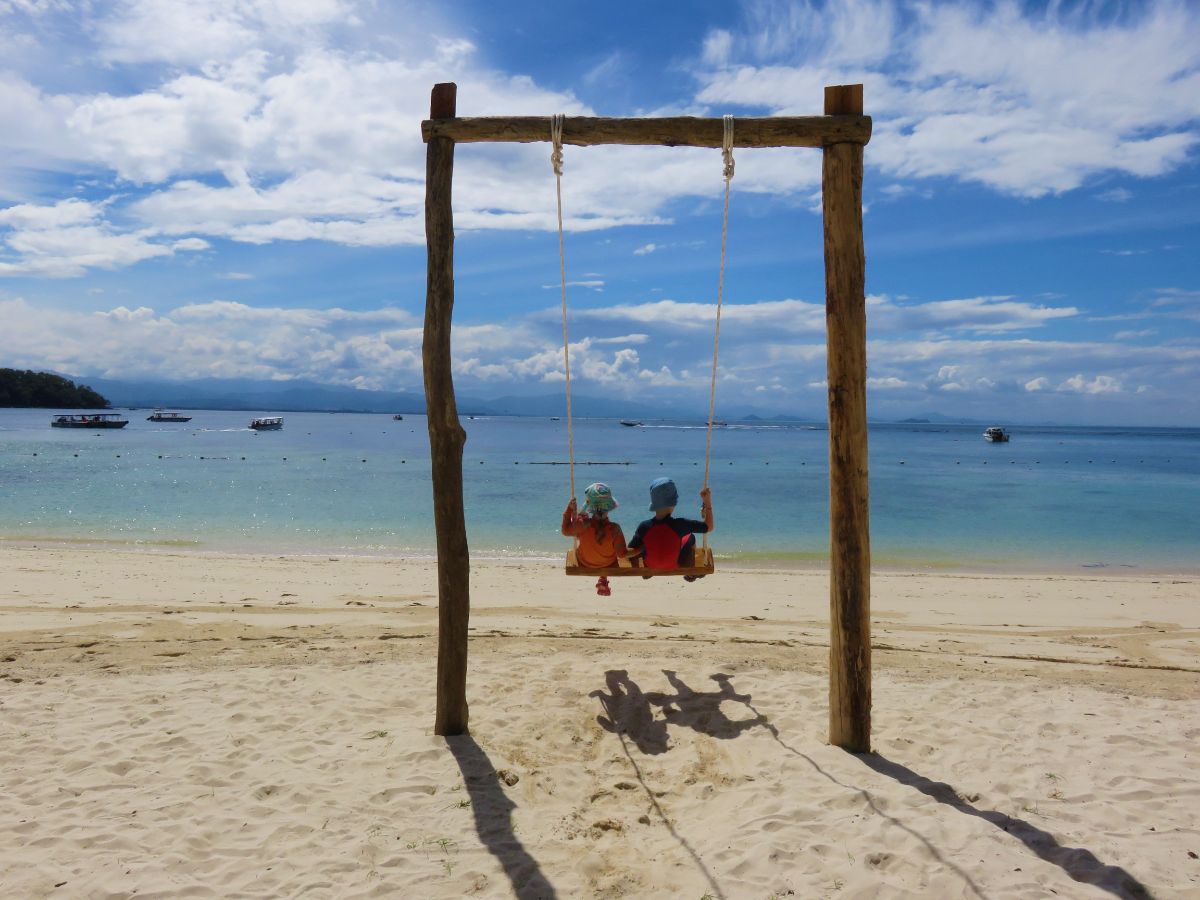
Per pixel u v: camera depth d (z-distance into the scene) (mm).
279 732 5512
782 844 3984
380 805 4477
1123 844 3957
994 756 5164
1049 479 40500
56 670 7000
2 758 5047
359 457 48562
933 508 26953
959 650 8703
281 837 4094
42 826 4156
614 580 13492
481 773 4891
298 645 8102
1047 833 4051
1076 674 7555
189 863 3842
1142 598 12641
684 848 4051
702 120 5133
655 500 6430
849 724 5199
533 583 13094
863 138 4957
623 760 5258
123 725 5629
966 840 3957
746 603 11656
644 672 6965
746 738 5512
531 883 3719
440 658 5445
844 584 5148
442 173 5223
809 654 8070
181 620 9414
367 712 5926
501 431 139250
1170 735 5574
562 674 6867
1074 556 17969
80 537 18359
